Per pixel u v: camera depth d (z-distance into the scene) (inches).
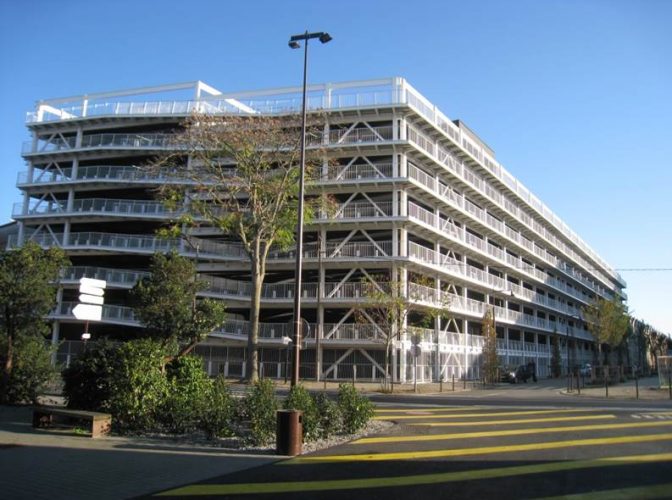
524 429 516.1
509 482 307.6
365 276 1658.5
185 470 339.6
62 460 359.6
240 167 1089.4
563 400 981.2
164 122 1855.3
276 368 1657.2
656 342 4512.8
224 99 1792.6
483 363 1856.5
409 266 1663.4
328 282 1718.8
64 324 1825.8
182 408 478.0
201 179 1115.3
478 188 2095.2
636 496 276.8
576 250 3599.9
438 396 1124.5
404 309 1443.2
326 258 1643.7
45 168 1999.3
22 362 658.8
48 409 487.8
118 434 471.5
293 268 1729.8
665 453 390.3
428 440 458.0
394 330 1537.9
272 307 1729.8
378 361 1637.6
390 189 1668.3
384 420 593.6
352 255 1656.0
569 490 289.0
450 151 1980.8
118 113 1862.7
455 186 2005.4
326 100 1708.9
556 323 2938.0
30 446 403.5
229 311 1827.0
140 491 289.7
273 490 291.7
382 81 1700.3
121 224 1913.1
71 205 1867.6
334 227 1684.3
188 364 571.2
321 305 1632.6
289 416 399.5
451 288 1942.7
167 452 397.4
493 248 2239.2
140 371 492.1
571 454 389.1
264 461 370.6
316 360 1600.6
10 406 624.4
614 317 2783.0
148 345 520.4
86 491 287.9
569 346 3223.4
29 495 277.6
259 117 1087.0
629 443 432.8
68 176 1955.0
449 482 308.5
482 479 315.3
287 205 1116.5
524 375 1939.0
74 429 485.4
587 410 702.5
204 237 1836.9
